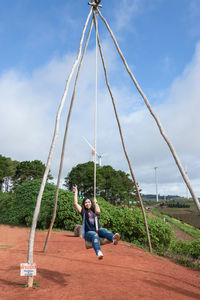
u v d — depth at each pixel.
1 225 14.98
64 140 8.09
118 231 12.22
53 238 10.66
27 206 14.83
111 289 4.16
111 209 14.39
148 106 5.57
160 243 11.79
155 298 3.87
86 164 65.62
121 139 9.32
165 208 96.50
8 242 9.62
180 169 4.86
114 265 6.07
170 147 5.09
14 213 15.12
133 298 3.80
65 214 13.91
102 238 4.98
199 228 47.44
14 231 12.80
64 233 12.49
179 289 4.55
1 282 4.47
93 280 4.66
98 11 7.15
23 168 55.94
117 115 9.06
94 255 7.23
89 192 60.88
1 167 62.78
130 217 12.20
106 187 60.66
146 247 10.87
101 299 3.70
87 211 5.17
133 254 7.89
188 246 10.48
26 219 14.55
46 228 14.45
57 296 3.80
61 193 14.63
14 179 58.34
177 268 7.07
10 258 6.64
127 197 63.03
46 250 7.92
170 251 10.98
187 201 135.88
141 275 5.25
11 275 4.95
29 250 4.45
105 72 8.89
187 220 59.06
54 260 6.48
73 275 5.02
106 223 12.60
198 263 8.25
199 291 4.62
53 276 4.93
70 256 7.06
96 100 6.66
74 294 3.89
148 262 6.94
